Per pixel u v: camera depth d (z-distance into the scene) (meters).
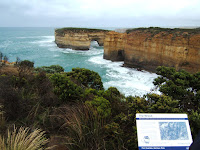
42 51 50.69
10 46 60.03
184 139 2.68
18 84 6.66
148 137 2.68
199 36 20.16
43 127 4.29
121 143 3.58
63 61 37.50
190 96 4.97
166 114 2.79
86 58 40.97
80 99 5.23
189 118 3.60
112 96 5.62
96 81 7.97
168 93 5.06
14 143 3.09
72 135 3.77
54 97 5.44
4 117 4.39
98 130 3.77
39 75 7.13
